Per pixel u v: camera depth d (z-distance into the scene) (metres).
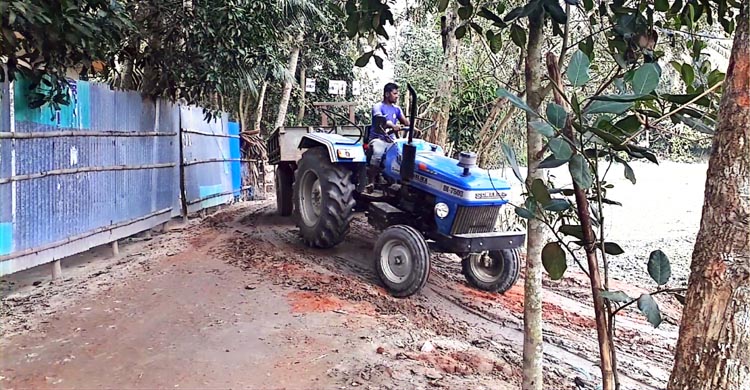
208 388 3.01
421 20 8.37
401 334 3.94
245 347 3.58
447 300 5.06
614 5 2.25
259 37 6.80
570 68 1.64
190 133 8.48
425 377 3.19
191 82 6.91
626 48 2.21
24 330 3.83
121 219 6.27
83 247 5.48
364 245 6.77
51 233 5.00
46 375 3.15
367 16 2.78
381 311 4.46
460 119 8.10
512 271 5.22
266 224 8.07
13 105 4.52
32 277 5.21
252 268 5.52
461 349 3.79
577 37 4.32
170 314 4.19
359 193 6.21
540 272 2.33
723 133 1.29
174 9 6.51
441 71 7.22
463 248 4.82
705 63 2.18
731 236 1.26
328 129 8.71
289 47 13.46
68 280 5.10
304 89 15.93
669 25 2.70
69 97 5.00
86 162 5.56
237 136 11.22
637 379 3.61
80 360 3.36
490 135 7.56
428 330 4.19
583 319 4.69
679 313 4.97
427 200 5.23
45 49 4.36
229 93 7.70
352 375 3.17
